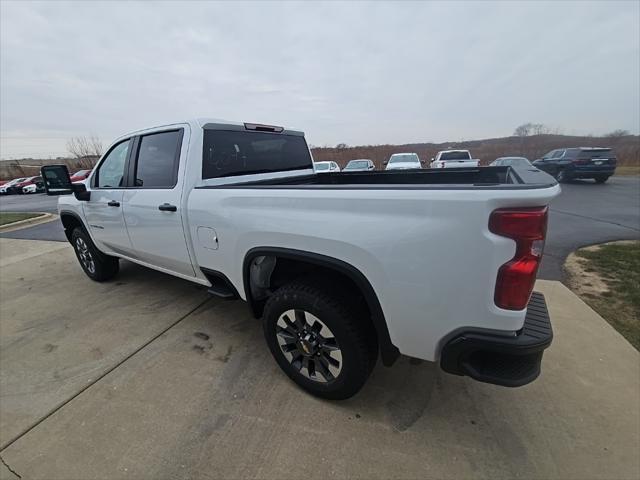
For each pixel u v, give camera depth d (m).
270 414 1.98
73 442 1.83
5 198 22.81
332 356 1.93
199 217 2.38
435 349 1.57
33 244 6.76
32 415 2.04
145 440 1.83
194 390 2.20
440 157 15.92
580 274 3.98
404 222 1.48
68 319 3.25
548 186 1.33
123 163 3.09
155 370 2.42
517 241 1.31
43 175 3.18
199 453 1.74
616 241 5.56
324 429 1.86
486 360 1.50
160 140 2.72
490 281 1.34
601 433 1.77
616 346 2.49
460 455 1.68
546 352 2.44
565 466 1.60
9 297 3.87
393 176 3.31
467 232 1.34
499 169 2.87
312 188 1.77
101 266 4.03
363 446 1.75
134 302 3.57
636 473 1.56
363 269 1.63
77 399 2.16
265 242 2.00
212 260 2.43
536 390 2.09
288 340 2.09
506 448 1.71
